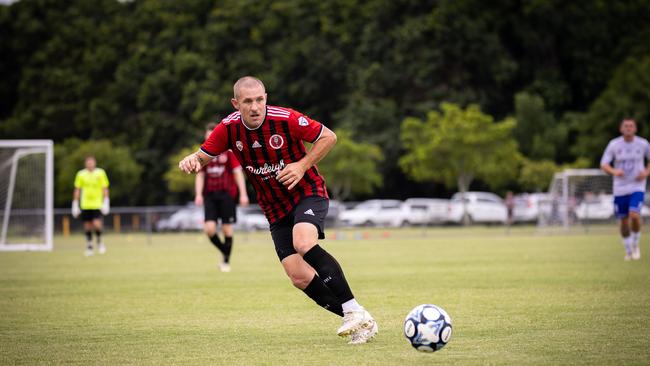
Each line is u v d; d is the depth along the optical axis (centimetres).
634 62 15625
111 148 16425
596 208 9912
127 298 2955
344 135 15300
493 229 11631
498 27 17325
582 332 1977
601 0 17488
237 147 1953
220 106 17088
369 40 16875
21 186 8219
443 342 1700
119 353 1811
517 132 16262
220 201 4203
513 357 1670
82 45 19012
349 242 7912
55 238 10025
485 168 13950
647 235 8100
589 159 15662
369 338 1889
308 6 17625
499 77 16738
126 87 18150
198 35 18312
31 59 18938
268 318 2355
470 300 2666
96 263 5141
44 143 7375
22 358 1766
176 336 2041
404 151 16600
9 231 8100
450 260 4769
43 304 2788
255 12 17862
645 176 4344
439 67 16650
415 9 17325
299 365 1627
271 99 17562
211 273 4128
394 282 3372
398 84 16950
